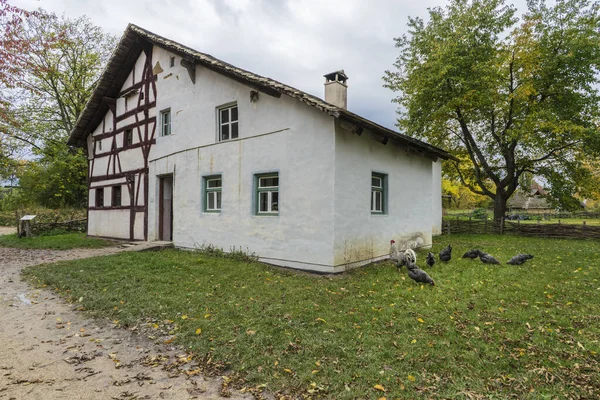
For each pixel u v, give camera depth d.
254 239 8.98
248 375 3.25
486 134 18.25
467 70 15.49
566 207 17.09
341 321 4.56
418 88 16.45
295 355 3.61
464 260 8.70
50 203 24.75
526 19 14.73
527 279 6.57
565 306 5.02
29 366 3.50
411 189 10.88
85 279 6.91
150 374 3.34
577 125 14.35
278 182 8.56
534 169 17.30
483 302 5.22
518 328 4.24
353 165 8.12
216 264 8.26
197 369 3.42
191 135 10.93
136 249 10.54
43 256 10.35
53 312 5.19
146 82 12.91
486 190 18.12
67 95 23.80
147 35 11.91
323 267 7.56
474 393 2.91
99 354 3.78
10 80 8.27
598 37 14.21
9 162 20.95
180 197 11.19
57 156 22.70
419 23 17.72
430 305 5.14
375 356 3.55
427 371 3.29
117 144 14.33
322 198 7.64
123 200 13.80
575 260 8.59
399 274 7.32
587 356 3.51
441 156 11.88
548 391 2.93
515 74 15.71
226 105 9.96
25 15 7.25
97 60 23.22
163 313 4.93
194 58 10.41
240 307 5.11
